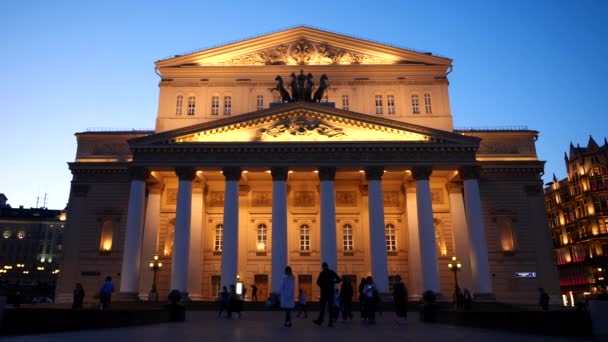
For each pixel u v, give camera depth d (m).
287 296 20.30
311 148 44.81
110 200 51.59
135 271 42.25
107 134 53.66
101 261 49.88
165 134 45.06
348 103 54.00
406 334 16.55
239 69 54.97
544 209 50.97
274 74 54.88
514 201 51.28
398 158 44.75
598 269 86.00
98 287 49.19
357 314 32.91
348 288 24.78
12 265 120.69
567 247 95.69
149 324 23.08
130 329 19.22
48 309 17.22
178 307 26.06
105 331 18.00
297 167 44.50
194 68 55.06
